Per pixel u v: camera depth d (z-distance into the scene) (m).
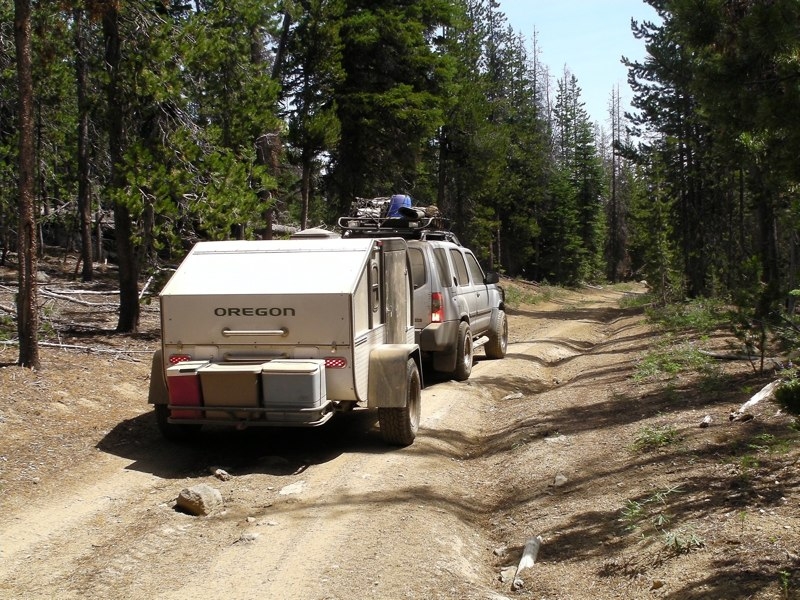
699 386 9.49
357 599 4.58
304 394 7.16
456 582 4.88
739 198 25.77
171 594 4.65
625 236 84.69
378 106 23.75
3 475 6.65
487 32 48.25
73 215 24.28
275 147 20.94
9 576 4.85
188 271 7.86
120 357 11.89
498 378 12.61
